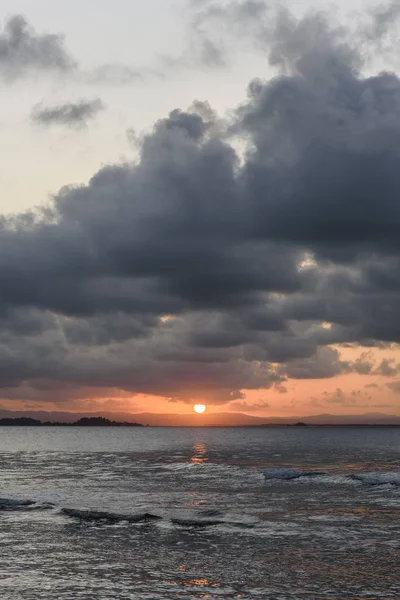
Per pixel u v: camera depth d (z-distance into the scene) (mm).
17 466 87500
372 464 88938
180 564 24953
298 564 24922
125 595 20469
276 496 47750
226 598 20172
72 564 24953
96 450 144375
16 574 23266
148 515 36000
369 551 27422
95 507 41875
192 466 85562
